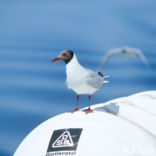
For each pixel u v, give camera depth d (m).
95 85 9.45
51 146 9.08
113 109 10.95
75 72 9.29
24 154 9.39
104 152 8.65
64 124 9.55
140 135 9.33
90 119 9.53
